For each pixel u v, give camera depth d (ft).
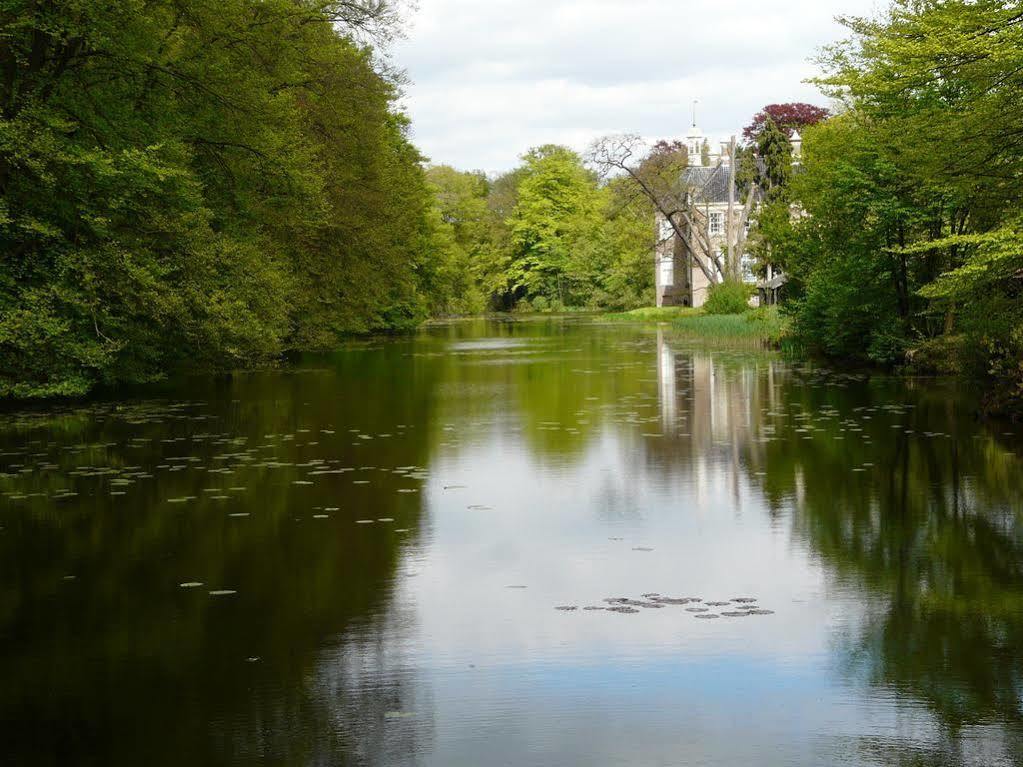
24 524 34.96
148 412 65.46
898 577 28.50
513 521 35.37
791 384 80.69
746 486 40.96
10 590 27.84
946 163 64.75
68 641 23.98
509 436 54.65
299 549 31.78
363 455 48.67
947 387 76.38
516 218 352.08
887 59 80.59
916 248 59.72
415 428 57.82
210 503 38.11
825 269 105.19
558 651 23.11
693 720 19.58
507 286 351.67
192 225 76.18
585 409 66.39
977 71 58.34
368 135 126.62
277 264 94.79
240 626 24.93
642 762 17.94
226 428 57.88
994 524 34.32
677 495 39.52
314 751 18.48
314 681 21.58
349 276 127.24
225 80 78.64
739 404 67.72
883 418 59.31
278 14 91.35
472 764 17.94
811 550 31.40
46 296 63.46
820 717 19.63
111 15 66.44
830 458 46.75
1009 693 20.67
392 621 25.20
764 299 208.33
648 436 54.29
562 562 30.30
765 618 25.18
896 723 19.36
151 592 27.61
